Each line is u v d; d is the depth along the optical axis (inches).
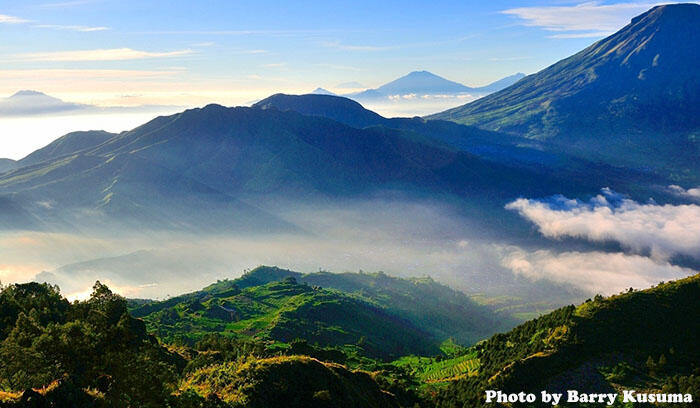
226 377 4608.8
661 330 6279.5
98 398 2844.5
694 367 5743.1
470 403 5935.0
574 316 6628.9
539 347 6378.0
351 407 4805.6
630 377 5674.2
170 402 3405.5
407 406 6299.2
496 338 7731.3
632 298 6771.7
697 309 6520.7
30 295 5305.1
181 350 6215.6
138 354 3545.8
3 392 2652.6
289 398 4507.9
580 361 5954.7
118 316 4822.8
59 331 3425.2
